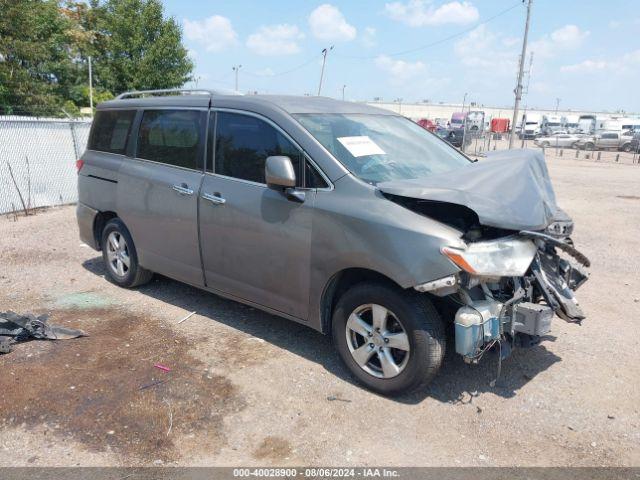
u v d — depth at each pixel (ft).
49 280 20.06
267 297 14.06
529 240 11.67
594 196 45.47
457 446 10.57
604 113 372.17
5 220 31.09
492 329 11.34
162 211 16.35
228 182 14.56
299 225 12.84
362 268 12.12
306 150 12.99
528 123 223.30
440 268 10.72
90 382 12.58
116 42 114.62
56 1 113.70
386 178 12.78
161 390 12.29
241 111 14.56
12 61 83.41
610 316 17.51
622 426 11.33
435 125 169.17
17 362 13.44
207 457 10.16
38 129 34.58
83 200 19.88
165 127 16.75
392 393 12.01
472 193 11.24
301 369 13.37
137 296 18.37
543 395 12.41
